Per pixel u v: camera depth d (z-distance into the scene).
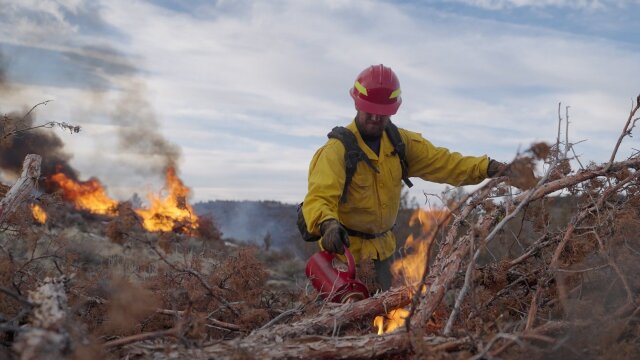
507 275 3.63
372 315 3.26
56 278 2.74
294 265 13.16
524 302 3.43
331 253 3.81
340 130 4.02
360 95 4.00
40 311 2.50
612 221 3.35
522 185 2.98
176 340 2.79
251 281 3.82
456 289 3.40
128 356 2.64
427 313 2.98
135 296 2.69
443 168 4.31
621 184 3.46
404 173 4.23
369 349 2.69
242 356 2.55
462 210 3.42
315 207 3.72
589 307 2.96
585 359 2.82
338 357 2.67
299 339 2.79
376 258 4.13
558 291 3.21
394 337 2.73
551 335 2.94
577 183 3.52
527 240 3.91
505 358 2.63
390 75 4.00
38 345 2.31
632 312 3.12
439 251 3.31
